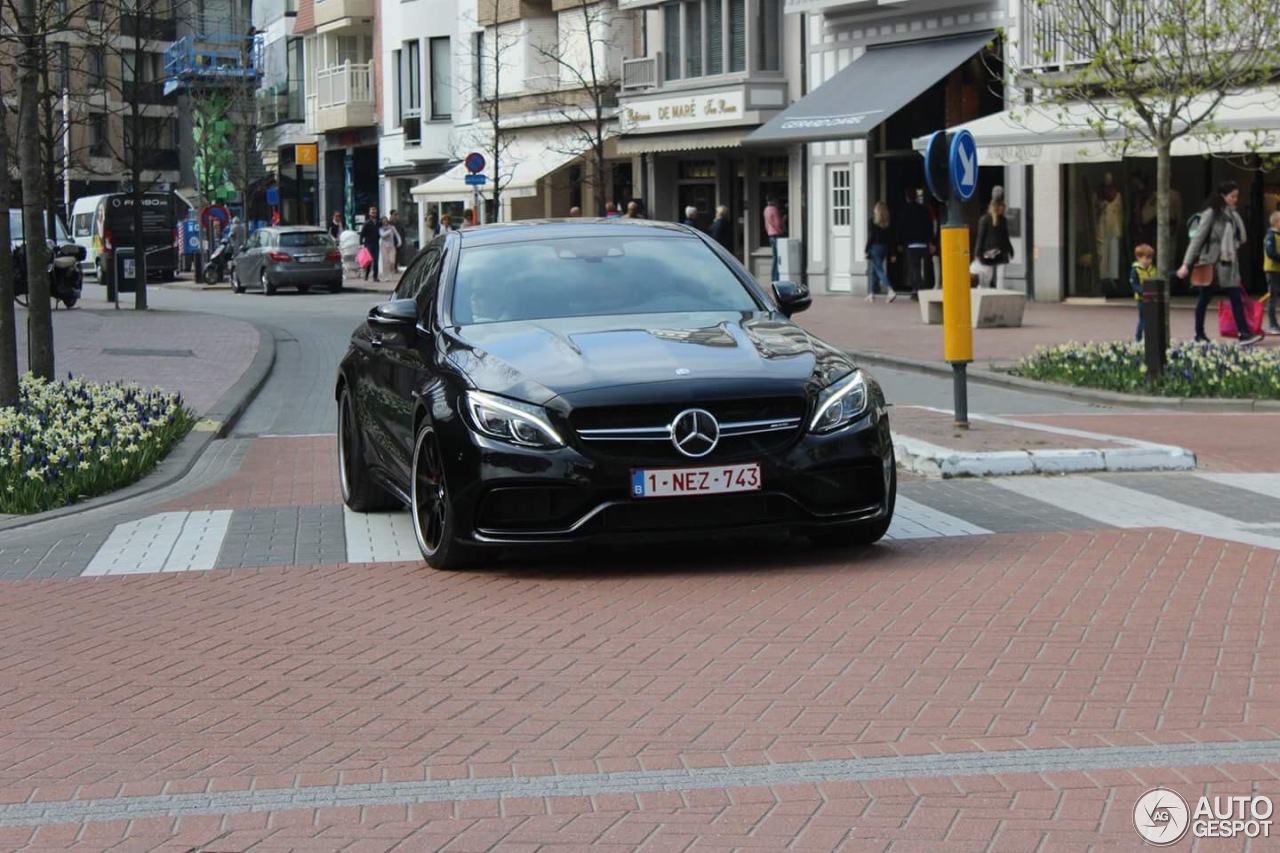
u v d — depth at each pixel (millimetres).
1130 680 7551
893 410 17688
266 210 84062
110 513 13609
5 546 12055
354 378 12773
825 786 6113
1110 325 31625
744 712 7156
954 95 42062
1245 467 14812
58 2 29078
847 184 45438
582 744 6762
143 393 19109
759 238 49656
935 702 7238
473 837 5688
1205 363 21078
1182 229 36312
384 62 71312
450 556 10273
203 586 10320
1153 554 10516
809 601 9281
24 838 5824
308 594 9953
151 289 62406
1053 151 32375
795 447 9852
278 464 16219
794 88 47938
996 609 9016
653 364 10000
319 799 6160
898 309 38656
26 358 28766
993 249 36000
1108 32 26328
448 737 6934
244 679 8000
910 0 41625
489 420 9891
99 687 7938
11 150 44594
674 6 51125
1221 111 29438
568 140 57656
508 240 11922
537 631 8773
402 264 69750
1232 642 8234
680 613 9078
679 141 50750
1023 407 20938
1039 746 6562
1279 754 6398
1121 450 14242
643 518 9734
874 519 10219
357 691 7715
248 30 82562
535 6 60781
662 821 5789
